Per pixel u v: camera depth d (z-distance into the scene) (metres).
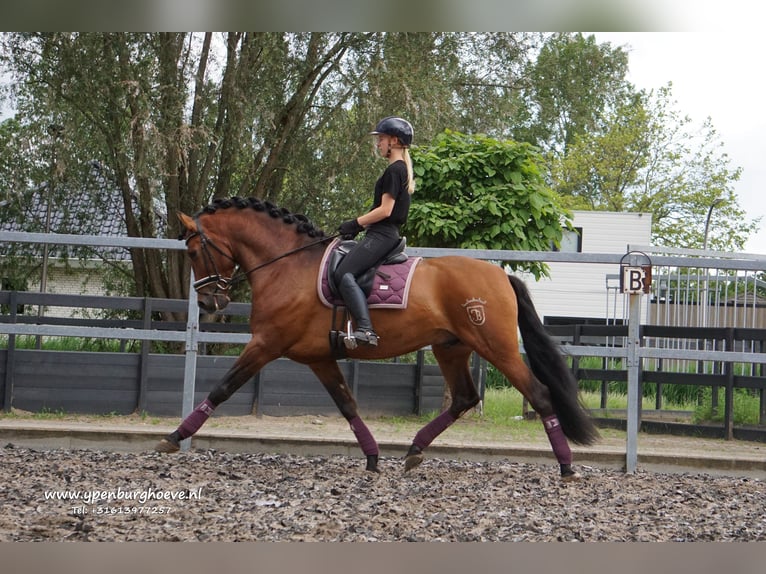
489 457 7.49
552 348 6.41
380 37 15.82
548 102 20.02
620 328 9.64
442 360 6.70
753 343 10.22
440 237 10.43
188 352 7.42
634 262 7.24
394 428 8.93
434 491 6.00
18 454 7.02
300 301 6.32
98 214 17.03
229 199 6.61
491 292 6.23
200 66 15.23
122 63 14.24
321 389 9.53
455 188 10.34
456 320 6.25
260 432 7.98
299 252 6.49
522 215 10.18
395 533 4.74
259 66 15.83
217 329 10.95
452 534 4.76
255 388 9.35
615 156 42.03
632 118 41.88
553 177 43.09
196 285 6.61
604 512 5.48
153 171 13.76
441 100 15.92
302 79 15.86
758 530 5.14
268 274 6.46
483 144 10.45
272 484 6.07
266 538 4.56
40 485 5.75
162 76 14.69
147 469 6.51
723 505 5.89
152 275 16.05
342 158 16.12
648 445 8.36
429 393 9.95
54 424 7.98
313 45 15.80
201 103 15.22
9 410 8.69
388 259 6.32
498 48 16.83
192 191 16.28
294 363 9.45
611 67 21.03
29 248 16.67
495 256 7.20
